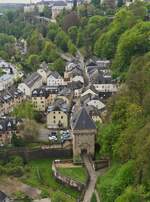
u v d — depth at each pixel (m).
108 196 195.12
